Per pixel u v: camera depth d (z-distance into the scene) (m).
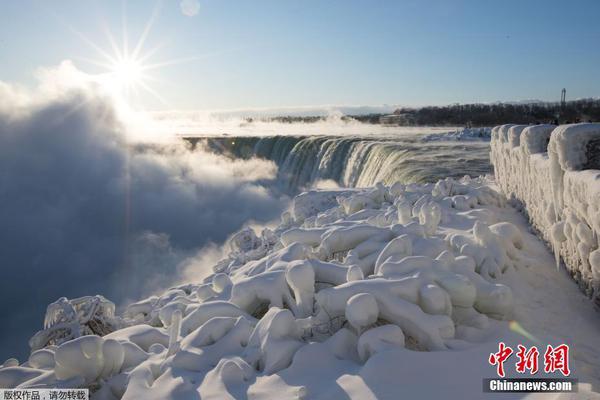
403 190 9.16
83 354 3.32
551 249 5.73
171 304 4.87
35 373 3.69
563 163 4.86
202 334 3.55
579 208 4.42
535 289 4.52
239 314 3.99
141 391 3.00
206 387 2.90
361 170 31.55
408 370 2.71
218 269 8.97
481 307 3.75
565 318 3.94
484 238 4.86
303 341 3.40
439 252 4.43
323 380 2.82
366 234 5.04
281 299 4.03
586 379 2.76
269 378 2.88
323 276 4.19
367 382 2.64
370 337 3.02
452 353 2.88
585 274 4.36
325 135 51.12
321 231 5.43
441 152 24.62
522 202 8.09
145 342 4.18
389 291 3.37
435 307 3.33
